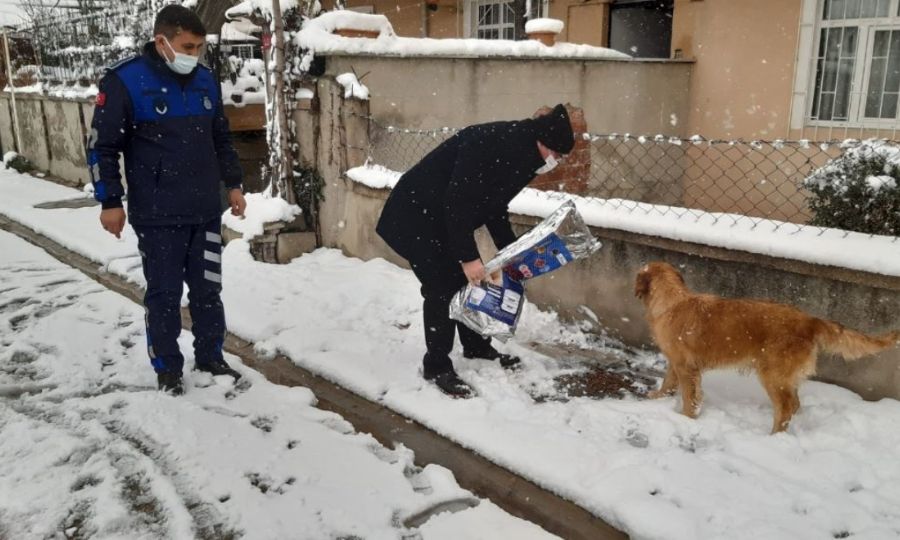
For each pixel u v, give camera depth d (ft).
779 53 27.25
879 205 11.01
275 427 10.65
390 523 8.41
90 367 12.76
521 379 11.83
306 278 17.61
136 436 10.20
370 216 18.80
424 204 11.02
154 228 11.21
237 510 8.48
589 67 25.94
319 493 8.92
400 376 11.87
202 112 11.32
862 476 8.52
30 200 28.96
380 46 20.79
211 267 11.98
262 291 16.51
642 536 7.67
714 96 29.40
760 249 10.98
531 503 8.61
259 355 13.37
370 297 15.97
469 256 10.41
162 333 11.46
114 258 19.21
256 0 20.31
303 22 20.80
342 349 13.05
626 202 14.16
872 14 25.12
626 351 13.10
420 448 10.07
